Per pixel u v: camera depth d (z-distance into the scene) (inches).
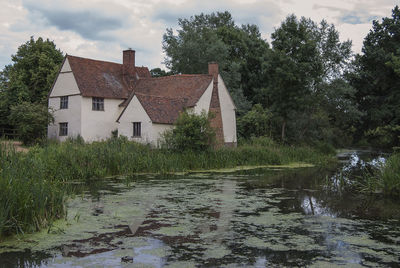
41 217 342.6
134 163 805.9
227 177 741.3
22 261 256.5
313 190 577.0
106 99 1402.6
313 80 1489.9
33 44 1800.0
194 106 1296.8
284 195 528.7
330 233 330.0
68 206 436.8
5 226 301.1
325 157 1211.9
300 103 1430.9
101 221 367.9
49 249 282.2
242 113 1748.3
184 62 1930.4
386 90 1968.5
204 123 967.6
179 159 877.8
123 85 1502.2
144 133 1192.2
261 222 369.1
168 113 1244.5
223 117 1444.4
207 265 249.9
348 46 1673.2
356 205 462.3
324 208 441.4
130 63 1536.7
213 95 1401.3
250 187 602.5
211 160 929.5
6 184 320.2
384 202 485.1
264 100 1957.4
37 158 647.8
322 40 1685.5
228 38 2155.5
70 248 284.8
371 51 1925.4
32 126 1237.1
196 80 1412.4
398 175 546.6
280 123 1581.0
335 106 1662.2
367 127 2000.5
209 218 384.5
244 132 1573.6
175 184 631.2
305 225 358.3
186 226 351.6
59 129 1406.3
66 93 1380.4
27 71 1765.5
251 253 275.1
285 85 1444.4
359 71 1930.4
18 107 1247.5
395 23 1889.8
